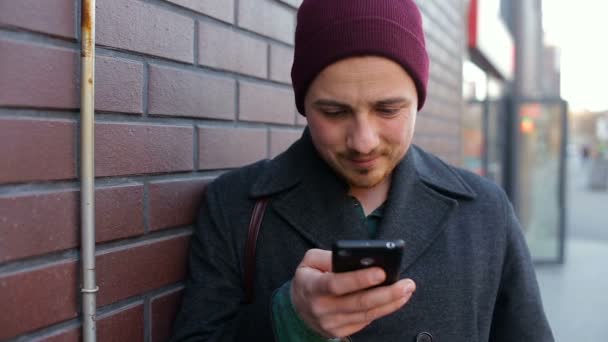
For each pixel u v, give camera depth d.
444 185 1.29
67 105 1.01
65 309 1.03
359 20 1.02
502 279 1.31
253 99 1.60
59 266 1.01
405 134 1.08
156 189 1.25
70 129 1.03
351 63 1.02
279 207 1.23
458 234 1.25
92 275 1.06
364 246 0.81
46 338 0.99
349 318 0.86
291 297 0.96
